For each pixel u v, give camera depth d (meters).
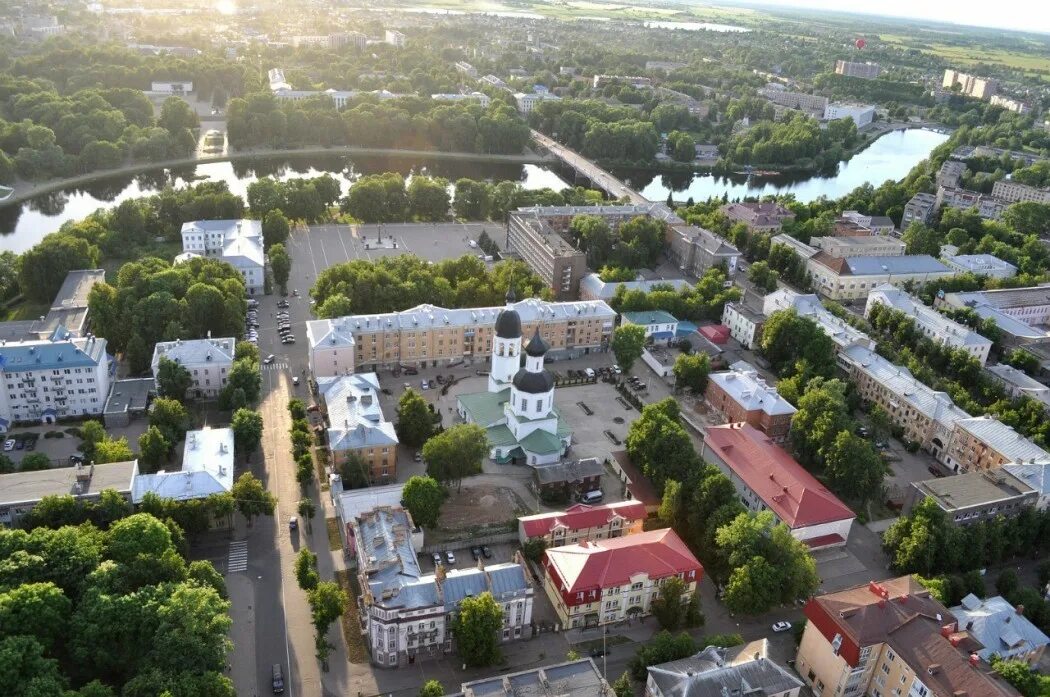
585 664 193.38
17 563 199.50
